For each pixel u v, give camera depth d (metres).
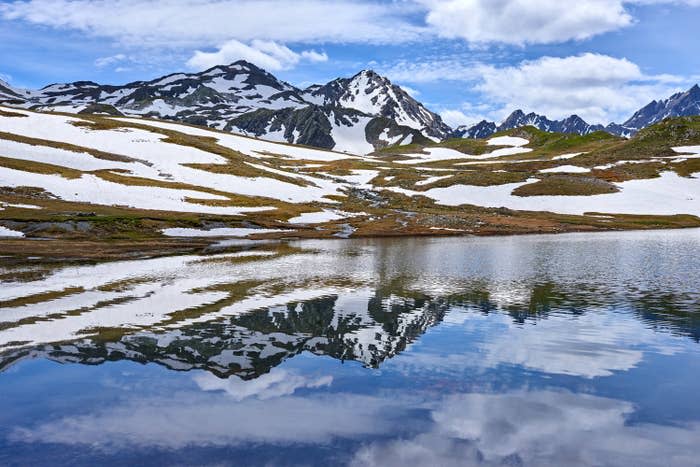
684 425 12.86
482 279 37.94
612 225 102.25
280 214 97.69
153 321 23.92
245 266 45.12
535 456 11.26
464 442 11.91
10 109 150.62
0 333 21.56
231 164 133.75
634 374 16.67
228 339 20.83
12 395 14.69
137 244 64.38
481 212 118.38
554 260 50.31
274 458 11.09
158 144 138.75
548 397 14.72
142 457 11.14
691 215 113.12
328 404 14.15
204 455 11.23
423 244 70.62
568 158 190.50
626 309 26.95
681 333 21.97
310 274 40.41
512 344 20.27
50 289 32.50
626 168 152.62
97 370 16.88
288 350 19.38
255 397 14.61
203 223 82.19
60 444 11.73
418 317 25.16
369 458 11.10
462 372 16.86
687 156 162.12
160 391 15.05
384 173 161.88
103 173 106.25
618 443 11.90
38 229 67.75
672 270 42.59
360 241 76.06
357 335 21.59
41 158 107.75
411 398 14.61
